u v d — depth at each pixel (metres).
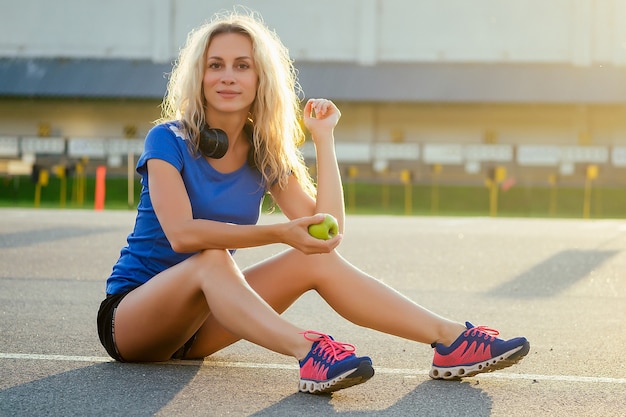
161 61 46.25
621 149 37.94
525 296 7.36
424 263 9.84
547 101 43.25
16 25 46.81
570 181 40.50
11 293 6.89
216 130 3.83
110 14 46.44
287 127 4.04
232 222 3.94
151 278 3.89
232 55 3.85
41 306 6.23
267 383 3.86
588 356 4.73
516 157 38.22
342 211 4.13
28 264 8.95
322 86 44.31
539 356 4.71
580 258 10.58
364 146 39.25
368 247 11.60
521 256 10.74
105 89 45.38
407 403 3.57
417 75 44.78
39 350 4.58
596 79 43.88
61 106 47.12
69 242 11.38
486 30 45.00
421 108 45.53
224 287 3.59
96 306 6.30
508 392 3.81
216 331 4.13
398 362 4.45
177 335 3.90
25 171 31.94
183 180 3.85
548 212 31.44
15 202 28.91
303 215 4.12
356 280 3.86
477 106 45.25
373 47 45.41
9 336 5.00
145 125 46.59
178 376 3.94
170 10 46.03
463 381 4.00
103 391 3.67
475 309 6.59
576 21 44.53
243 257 10.18
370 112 45.69
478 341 3.87
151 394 3.63
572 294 7.53
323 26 45.53
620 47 44.66
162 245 3.91
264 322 3.57
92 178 36.94
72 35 46.69
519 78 44.19
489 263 9.93
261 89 3.91
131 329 3.89
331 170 4.15
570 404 3.63
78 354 4.46
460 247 11.76
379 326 3.89
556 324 5.91
